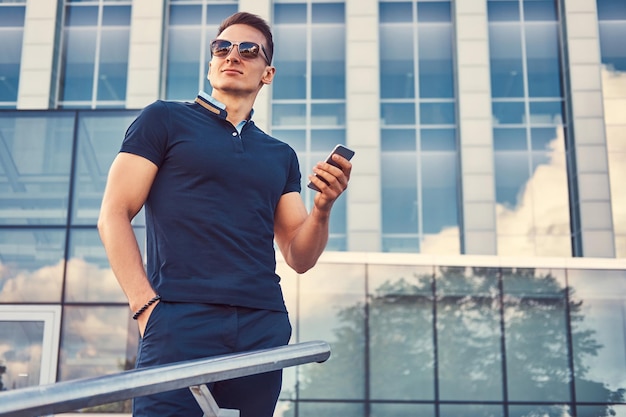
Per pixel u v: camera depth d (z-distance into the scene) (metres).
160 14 21.84
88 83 21.75
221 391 1.92
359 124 21.23
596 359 14.16
